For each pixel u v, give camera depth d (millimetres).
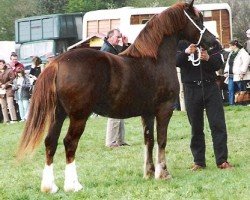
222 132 10797
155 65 9727
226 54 22328
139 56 9641
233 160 11664
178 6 10148
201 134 10883
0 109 24156
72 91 8867
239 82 21000
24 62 30500
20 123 21812
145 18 26234
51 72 8930
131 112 9562
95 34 24672
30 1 54656
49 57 22375
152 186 9352
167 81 9805
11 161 13258
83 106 8938
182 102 20781
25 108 22188
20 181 10516
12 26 54906
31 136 8812
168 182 9625
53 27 29344
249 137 14516
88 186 9648
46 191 9148
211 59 10555
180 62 10664
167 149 13344
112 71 9172
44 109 8844
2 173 11508
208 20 26484
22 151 8844
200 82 10664
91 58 9031
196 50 10453
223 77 22391
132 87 9383
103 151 13844
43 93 8867
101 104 9250
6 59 32031
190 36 10250
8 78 22609
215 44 10398
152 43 9766
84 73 8906
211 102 10742
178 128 16828
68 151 9125
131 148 13977
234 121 17516
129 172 10852
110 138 14438
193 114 10797
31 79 22141
